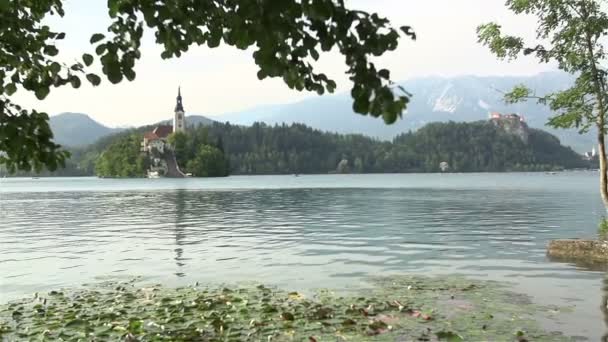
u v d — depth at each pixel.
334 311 10.33
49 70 5.15
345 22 3.33
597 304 11.07
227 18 4.25
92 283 14.25
